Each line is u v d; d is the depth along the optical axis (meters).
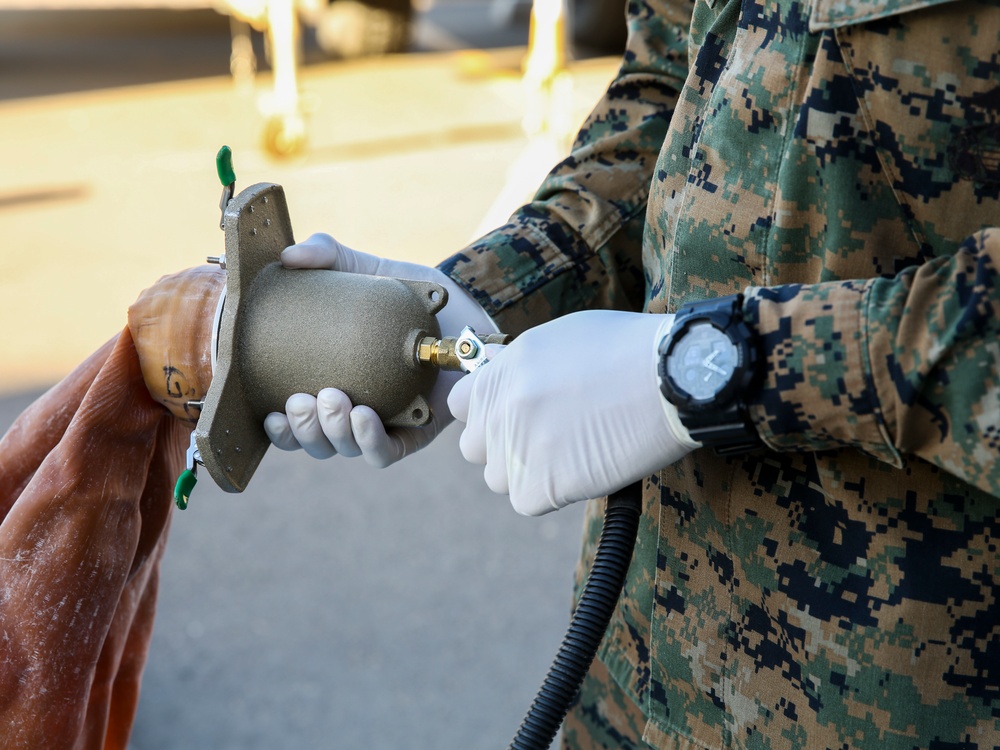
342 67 7.61
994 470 0.75
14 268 4.23
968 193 0.82
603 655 1.18
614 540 0.94
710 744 1.03
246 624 2.57
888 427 0.79
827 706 0.91
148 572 1.21
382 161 5.57
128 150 5.73
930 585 0.86
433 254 4.43
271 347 0.98
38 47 8.18
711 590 1.01
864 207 0.86
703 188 0.96
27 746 1.03
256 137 5.96
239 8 5.55
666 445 0.90
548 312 1.18
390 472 3.15
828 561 0.91
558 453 0.91
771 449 0.93
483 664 2.46
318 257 1.05
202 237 4.58
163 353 1.02
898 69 0.82
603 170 1.18
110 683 1.16
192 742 2.25
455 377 1.14
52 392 1.12
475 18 9.63
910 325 0.77
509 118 6.39
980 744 0.88
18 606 1.02
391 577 2.73
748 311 0.83
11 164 5.51
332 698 2.36
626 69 1.22
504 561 2.80
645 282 1.21
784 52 0.90
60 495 1.02
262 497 3.03
